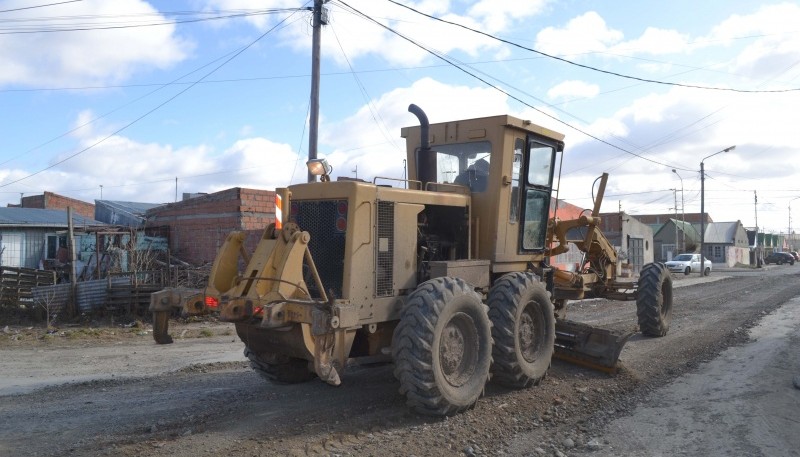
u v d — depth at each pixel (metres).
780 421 5.64
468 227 7.10
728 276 34.53
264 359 6.73
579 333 7.95
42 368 8.95
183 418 5.81
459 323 6.05
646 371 7.91
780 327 11.30
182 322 14.02
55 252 20.41
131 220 22.81
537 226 7.98
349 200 5.84
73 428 5.57
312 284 6.11
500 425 5.70
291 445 5.00
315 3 13.98
